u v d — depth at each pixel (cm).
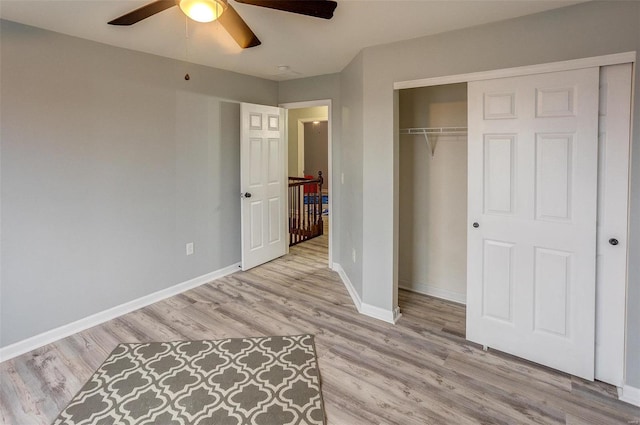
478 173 255
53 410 201
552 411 201
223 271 419
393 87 285
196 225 383
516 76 234
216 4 162
